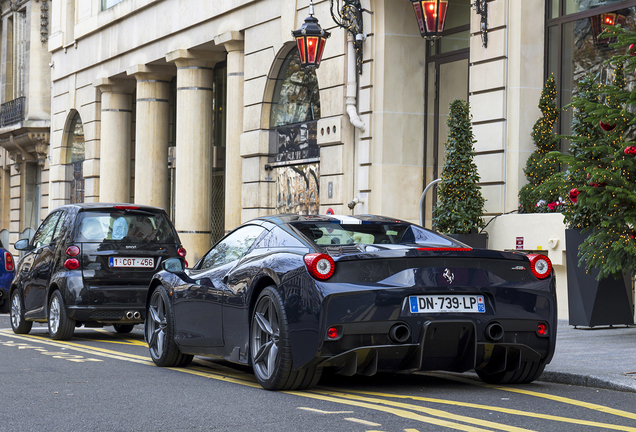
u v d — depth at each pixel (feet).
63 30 90.02
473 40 42.29
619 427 15.16
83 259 33.47
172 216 77.00
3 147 114.11
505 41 40.63
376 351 18.17
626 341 28.81
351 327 18.02
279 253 20.18
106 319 33.47
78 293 33.17
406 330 18.21
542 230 37.47
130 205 35.35
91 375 22.98
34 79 104.58
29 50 105.40
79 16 85.97
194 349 23.68
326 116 51.85
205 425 15.60
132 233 34.47
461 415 16.39
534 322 19.39
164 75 74.74
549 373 21.61
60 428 15.42
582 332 32.07
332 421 15.80
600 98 30.96
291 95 57.36
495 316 18.89
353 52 49.62
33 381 21.70
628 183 27.84
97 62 81.82
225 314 21.89
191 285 23.98
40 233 38.01
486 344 18.80
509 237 39.06
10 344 32.04
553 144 39.73
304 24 45.03
